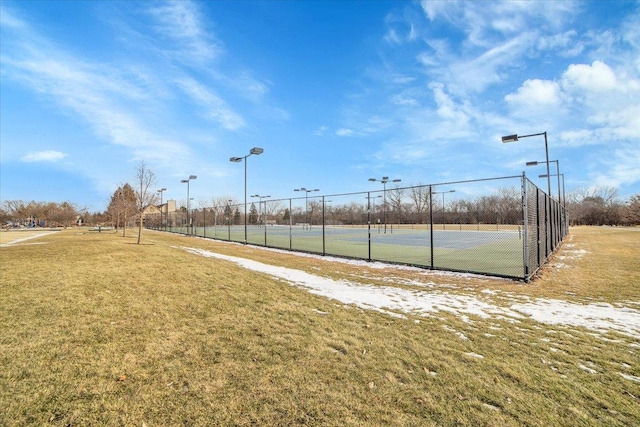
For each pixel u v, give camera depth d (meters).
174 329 4.37
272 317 5.10
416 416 2.60
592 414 2.69
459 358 3.74
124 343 3.82
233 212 38.56
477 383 3.16
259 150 20.03
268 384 3.04
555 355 3.88
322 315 5.35
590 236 26.56
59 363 3.25
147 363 3.37
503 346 4.14
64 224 51.72
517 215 28.23
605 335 4.60
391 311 5.74
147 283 6.68
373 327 4.80
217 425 2.42
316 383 3.09
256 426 2.42
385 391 2.97
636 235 26.89
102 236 20.36
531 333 4.64
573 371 3.47
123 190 25.53
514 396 2.93
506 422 2.54
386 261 12.48
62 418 2.43
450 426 2.47
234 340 4.10
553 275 9.47
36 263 7.93
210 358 3.56
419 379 3.22
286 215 46.00
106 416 2.48
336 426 2.44
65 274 6.76
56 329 4.05
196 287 6.75
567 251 15.92
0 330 3.90
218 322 4.75
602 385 3.18
